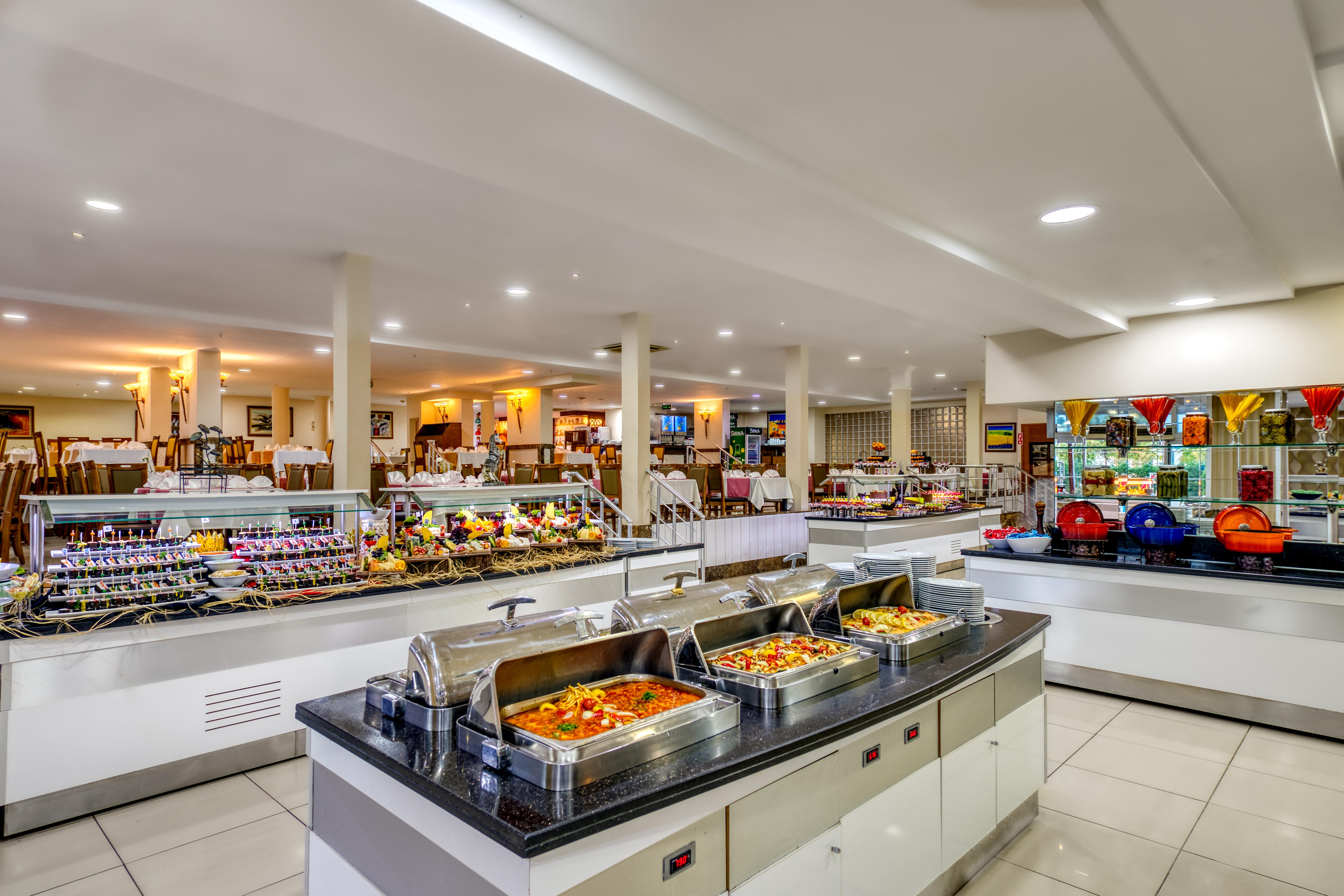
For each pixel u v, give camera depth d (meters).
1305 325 4.11
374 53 1.70
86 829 2.56
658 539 7.01
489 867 1.23
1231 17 1.64
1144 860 2.44
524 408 14.08
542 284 6.29
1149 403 4.70
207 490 3.88
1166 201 2.69
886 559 2.96
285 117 2.29
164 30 1.60
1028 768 2.68
